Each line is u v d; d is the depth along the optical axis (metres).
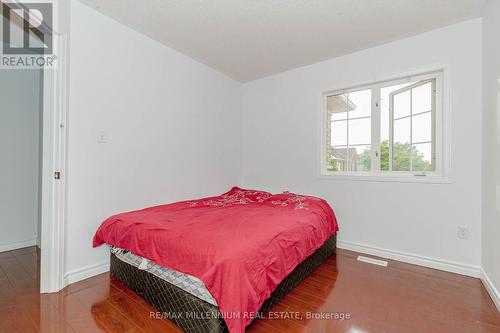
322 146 3.11
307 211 2.38
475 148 2.17
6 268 2.23
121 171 2.30
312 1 1.97
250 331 1.45
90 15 2.07
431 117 2.45
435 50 2.36
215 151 3.39
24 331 1.42
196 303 1.39
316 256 2.30
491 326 1.50
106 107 2.19
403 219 2.53
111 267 2.12
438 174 2.39
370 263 2.46
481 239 2.14
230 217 2.09
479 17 2.15
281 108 3.46
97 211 2.13
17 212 2.74
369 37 2.50
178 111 2.86
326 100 3.13
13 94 2.70
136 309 1.64
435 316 1.60
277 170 3.50
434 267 2.35
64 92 1.87
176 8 2.08
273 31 2.41
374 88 2.78
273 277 1.55
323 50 2.79
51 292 1.82
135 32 2.41
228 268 1.29
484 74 2.07
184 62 2.93
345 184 2.90
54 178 1.82
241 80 3.76
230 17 2.20
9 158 2.69
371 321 1.55
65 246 1.92
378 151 2.76
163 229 1.71
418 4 1.99
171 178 2.77
